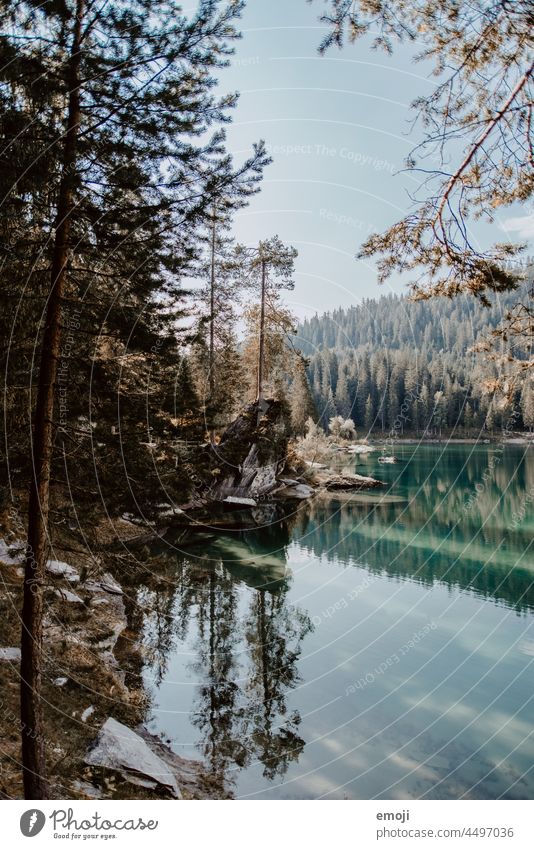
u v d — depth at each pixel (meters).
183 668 10.23
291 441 34.97
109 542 7.09
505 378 6.23
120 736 6.86
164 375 7.09
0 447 5.40
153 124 4.91
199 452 7.76
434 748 8.35
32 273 4.97
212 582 14.85
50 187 4.68
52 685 7.41
